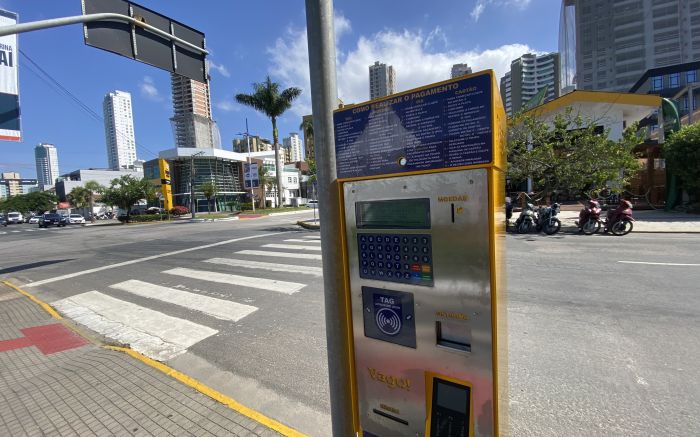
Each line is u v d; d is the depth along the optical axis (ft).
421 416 5.04
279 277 23.11
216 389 10.26
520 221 38.19
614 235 34.06
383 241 5.08
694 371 9.77
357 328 5.56
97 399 9.83
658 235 33.01
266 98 100.32
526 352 11.29
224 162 165.68
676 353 10.77
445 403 4.79
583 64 257.96
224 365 11.71
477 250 4.31
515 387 9.41
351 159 5.22
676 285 17.29
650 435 7.47
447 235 4.52
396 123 4.71
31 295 22.30
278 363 11.67
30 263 34.96
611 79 245.86
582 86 259.19
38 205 211.61
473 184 4.24
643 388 9.11
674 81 140.56
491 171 4.09
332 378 5.85
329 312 5.73
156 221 108.06
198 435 8.15
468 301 4.47
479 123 4.09
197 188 153.07
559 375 9.89
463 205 4.34
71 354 13.11
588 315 14.06
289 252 32.07
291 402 9.48
